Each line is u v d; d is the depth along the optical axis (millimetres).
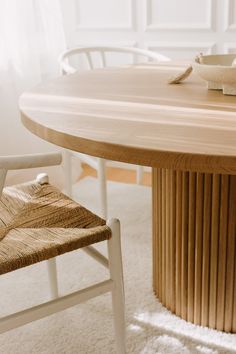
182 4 2666
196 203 1384
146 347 1484
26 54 2654
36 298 1758
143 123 1080
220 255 1414
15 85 2662
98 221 1239
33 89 1497
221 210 1349
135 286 1799
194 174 1352
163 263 1608
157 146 921
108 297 1749
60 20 2771
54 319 1634
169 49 2771
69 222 1241
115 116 1148
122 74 1716
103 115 1161
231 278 1440
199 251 1442
